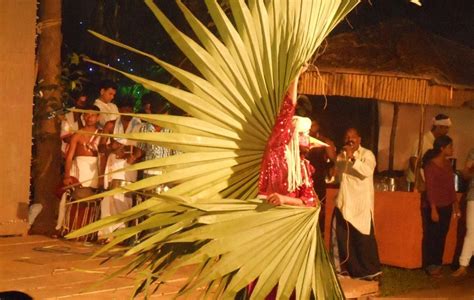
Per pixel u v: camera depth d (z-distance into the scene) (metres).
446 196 10.99
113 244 4.92
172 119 4.95
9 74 9.62
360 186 9.77
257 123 5.18
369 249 9.80
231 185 5.21
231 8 4.98
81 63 13.49
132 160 9.73
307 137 5.48
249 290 5.47
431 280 10.76
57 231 9.91
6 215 9.69
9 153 9.67
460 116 12.88
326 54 11.25
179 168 5.00
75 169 9.84
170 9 13.90
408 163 12.39
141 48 14.23
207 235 4.90
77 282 7.36
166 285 7.50
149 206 4.90
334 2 5.26
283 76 5.15
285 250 5.12
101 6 13.73
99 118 10.05
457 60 11.55
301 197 5.34
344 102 13.05
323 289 5.20
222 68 5.00
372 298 9.06
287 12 5.06
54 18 10.46
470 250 11.06
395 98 11.05
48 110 10.36
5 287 7.06
